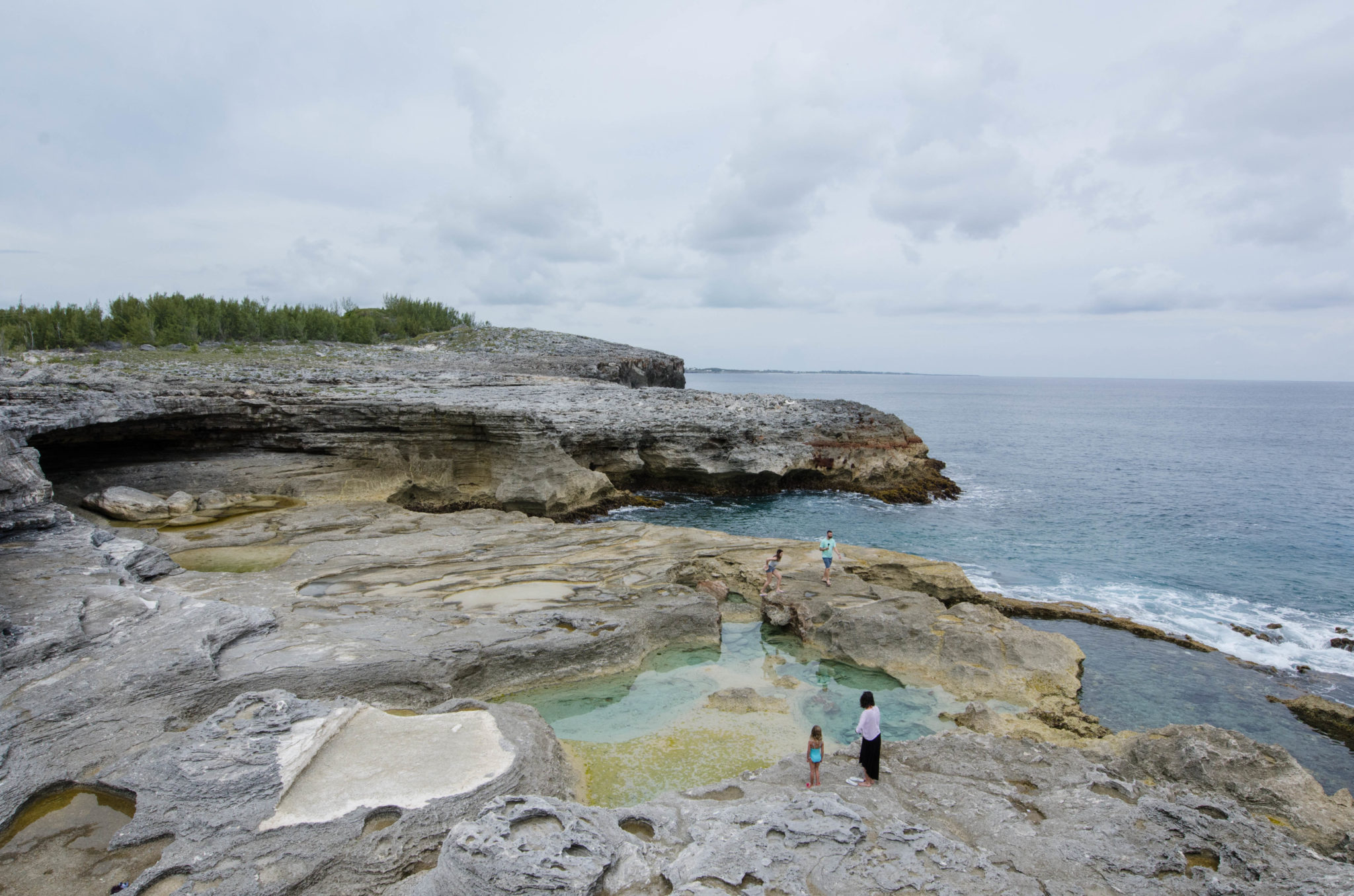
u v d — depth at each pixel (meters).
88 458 29.58
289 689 13.85
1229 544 33.31
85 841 9.59
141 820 9.68
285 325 64.31
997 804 11.03
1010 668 18.05
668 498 41.09
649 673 18.00
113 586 16.31
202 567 21.81
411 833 9.80
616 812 10.40
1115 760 13.55
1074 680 17.77
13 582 16.00
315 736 11.40
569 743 14.44
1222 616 23.95
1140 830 10.34
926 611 20.22
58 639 13.30
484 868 8.38
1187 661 20.08
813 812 10.25
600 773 13.34
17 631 13.38
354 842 9.55
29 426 23.58
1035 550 31.83
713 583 22.70
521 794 10.66
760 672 18.23
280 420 32.91
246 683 13.60
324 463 33.50
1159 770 13.19
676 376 84.38
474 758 11.53
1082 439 81.44
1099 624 22.67
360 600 18.95
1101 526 36.62
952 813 10.88
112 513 26.88
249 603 17.92
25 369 33.44
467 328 83.88
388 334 79.94
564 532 26.64
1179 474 54.69
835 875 8.97
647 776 13.26
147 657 13.40
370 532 25.95
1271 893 8.95
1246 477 53.78
